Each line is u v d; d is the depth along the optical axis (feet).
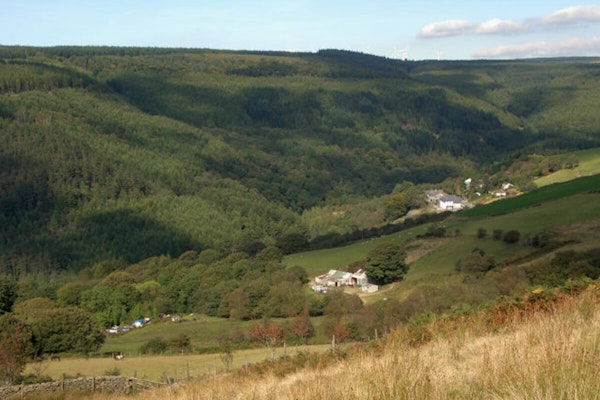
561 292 42.60
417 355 23.06
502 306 41.83
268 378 38.01
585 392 15.42
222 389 34.32
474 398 17.25
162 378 78.38
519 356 19.67
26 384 73.87
